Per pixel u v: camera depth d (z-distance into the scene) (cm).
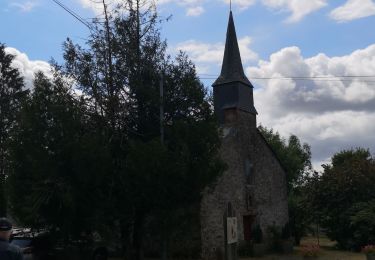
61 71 1584
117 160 1524
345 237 2777
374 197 2788
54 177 1461
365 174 2853
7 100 3953
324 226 2889
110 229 1554
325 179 2914
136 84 1599
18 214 1580
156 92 1588
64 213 1521
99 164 1420
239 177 2603
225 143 2511
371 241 2575
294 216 3197
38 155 1460
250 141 2769
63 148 1448
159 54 1788
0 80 4078
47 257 1759
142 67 1631
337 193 2839
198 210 2169
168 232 1581
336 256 2364
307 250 2217
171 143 1574
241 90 2741
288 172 4516
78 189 1463
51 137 1483
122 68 1611
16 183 1548
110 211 1494
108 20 1628
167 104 1639
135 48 1628
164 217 1548
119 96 1598
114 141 1552
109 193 1494
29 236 1803
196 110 1653
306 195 3031
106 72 1592
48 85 1549
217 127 1652
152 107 1634
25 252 1706
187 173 1514
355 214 2673
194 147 1559
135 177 1450
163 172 1438
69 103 1510
